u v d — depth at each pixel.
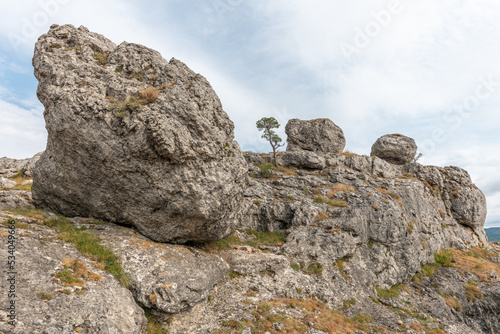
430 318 24.28
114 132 16.67
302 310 19.83
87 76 18.66
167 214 18.44
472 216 46.44
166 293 14.95
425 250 35.22
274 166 45.97
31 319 9.87
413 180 42.41
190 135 17.41
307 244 27.03
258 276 21.78
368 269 28.48
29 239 14.24
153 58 20.50
